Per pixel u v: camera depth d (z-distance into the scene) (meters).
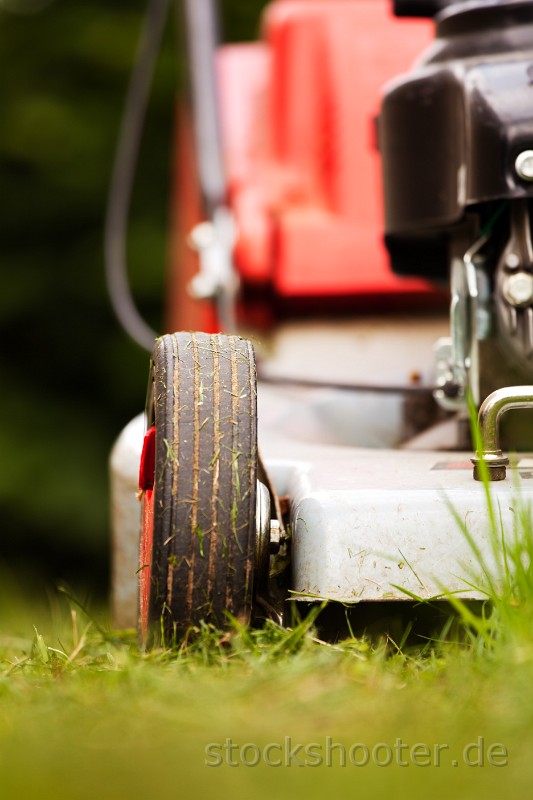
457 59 4.02
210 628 3.25
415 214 4.09
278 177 6.20
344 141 5.98
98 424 16.22
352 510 3.34
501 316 3.92
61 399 16.41
